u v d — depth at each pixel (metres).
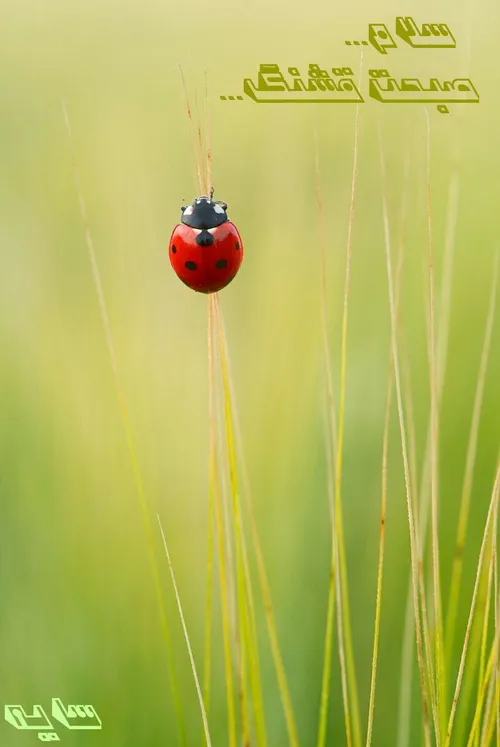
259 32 0.62
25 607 0.52
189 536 0.53
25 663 0.52
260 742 0.50
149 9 0.71
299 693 0.52
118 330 0.54
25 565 0.52
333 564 0.50
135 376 0.54
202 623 0.52
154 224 0.55
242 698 0.50
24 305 0.54
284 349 0.53
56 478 0.53
